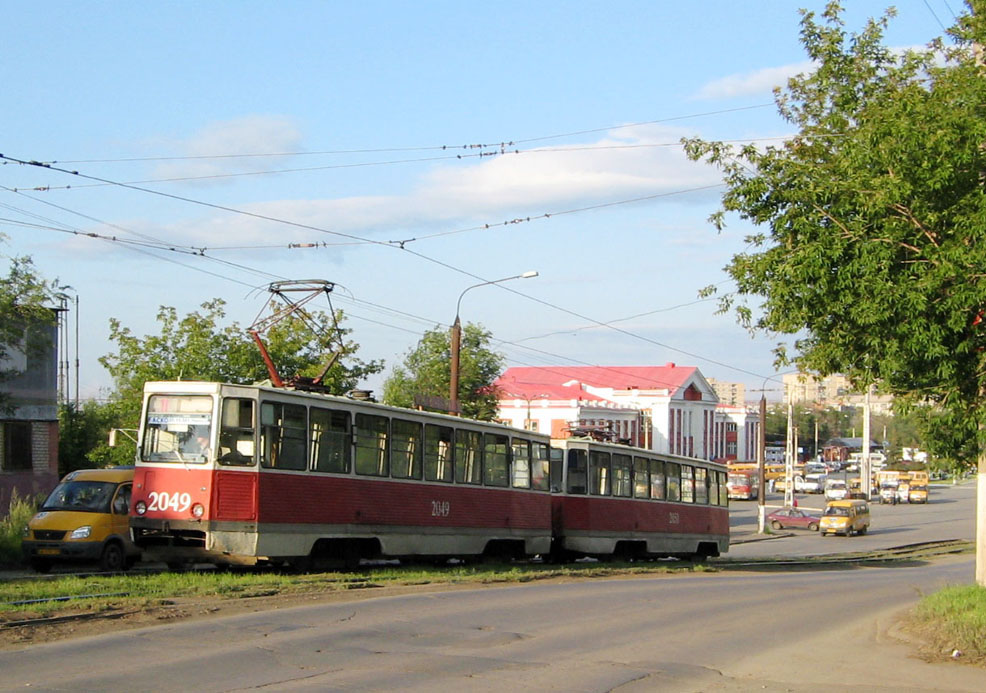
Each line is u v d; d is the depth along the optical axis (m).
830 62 15.66
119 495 21.62
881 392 13.87
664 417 87.25
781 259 13.79
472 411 47.91
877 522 80.25
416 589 18.55
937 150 12.73
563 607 16.69
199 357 36.31
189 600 15.07
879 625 15.66
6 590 15.16
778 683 11.20
